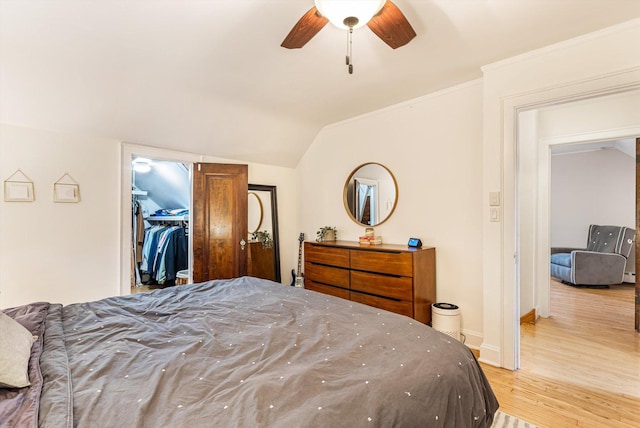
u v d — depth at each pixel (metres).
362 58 2.39
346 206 3.94
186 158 3.64
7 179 2.54
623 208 5.48
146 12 1.80
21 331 1.21
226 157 3.96
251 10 1.82
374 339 1.31
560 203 6.11
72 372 1.06
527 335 3.10
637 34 1.91
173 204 5.44
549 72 2.21
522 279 3.43
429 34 2.06
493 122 2.46
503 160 2.42
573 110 3.46
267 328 1.45
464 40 2.13
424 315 2.84
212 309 1.75
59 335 1.35
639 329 3.17
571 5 1.77
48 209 2.73
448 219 2.98
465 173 2.86
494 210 2.46
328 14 1.53
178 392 0.95
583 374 2.33
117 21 1.87
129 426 0.79
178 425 0.80
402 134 3.33
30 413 0.81
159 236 4.72
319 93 3.05
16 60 2.15
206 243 3.72
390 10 1.58
